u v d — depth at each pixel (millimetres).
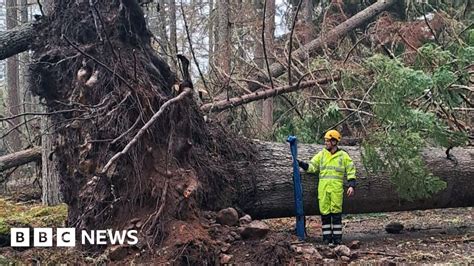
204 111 7914
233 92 10109
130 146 5453
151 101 6121
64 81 6570
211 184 6512
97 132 6023
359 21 13039
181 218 5715
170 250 5316
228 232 5789
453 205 7910
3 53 8078
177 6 16078
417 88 7270
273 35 13758
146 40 6824
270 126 11664
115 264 5383
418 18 14484
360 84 8750
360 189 7453
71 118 6340
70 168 6367
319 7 16203
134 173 5867
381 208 7723
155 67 6590
